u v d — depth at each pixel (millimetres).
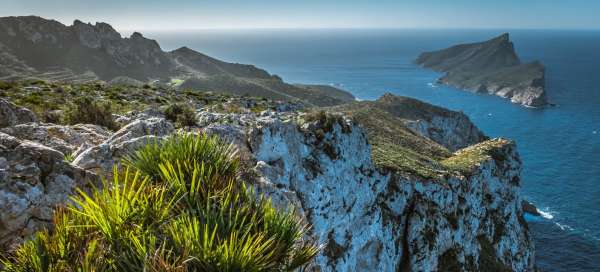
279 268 5855
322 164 26109
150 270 4383
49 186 7578
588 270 71000
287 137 22859
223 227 5523
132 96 46406
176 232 4973
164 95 51250
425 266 37031
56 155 8133
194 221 4973
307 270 9828
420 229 37719
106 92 47188
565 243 80188
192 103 48000
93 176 8531
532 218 91375
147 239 4945
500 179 59875
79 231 5113
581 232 84500
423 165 47125
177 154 7043
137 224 5141
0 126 15344
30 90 40781
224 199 6301
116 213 5094
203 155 7301
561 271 70812
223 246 4797
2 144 7980
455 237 41625
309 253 6402
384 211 35875
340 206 27172
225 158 7715
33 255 4855
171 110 25438
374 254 31984
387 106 134500
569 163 133375
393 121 90125
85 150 10633
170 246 5016
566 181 115938
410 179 39594
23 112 16547
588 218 91062
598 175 120812
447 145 127375
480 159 57062
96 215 5086
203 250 4766
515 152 67000
